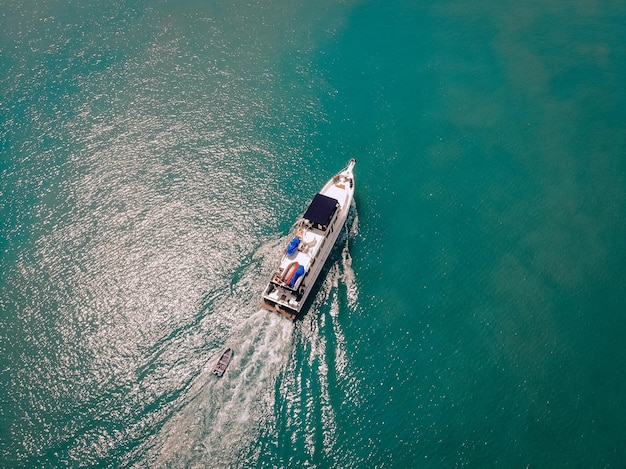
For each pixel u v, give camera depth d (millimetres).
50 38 93688
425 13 101062
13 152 74875
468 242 65875
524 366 55312
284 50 92250
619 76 87688
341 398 52438
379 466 48469
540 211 69312
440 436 50406
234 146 76500
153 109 81562
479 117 81062
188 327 57406
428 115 81125
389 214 68688
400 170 73812
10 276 61812
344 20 99125
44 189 70625
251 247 64688
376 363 55125
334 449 49250
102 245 64938
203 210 68750
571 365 55531
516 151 76562
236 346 55125
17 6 101000
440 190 71500
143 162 74250
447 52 92188
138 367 54188
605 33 96312
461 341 57031
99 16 99000
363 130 78875
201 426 49844
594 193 71312
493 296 60812
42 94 83312
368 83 86188
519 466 48781
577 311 59750
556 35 96000
